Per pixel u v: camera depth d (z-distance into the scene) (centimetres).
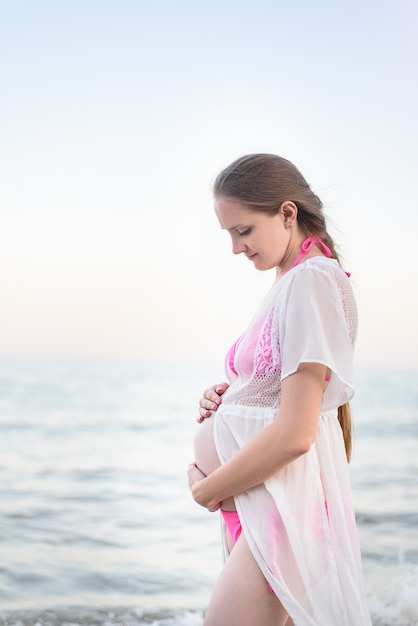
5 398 1648
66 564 422
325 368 164
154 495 707
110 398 1727
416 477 744
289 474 167
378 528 505
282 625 167
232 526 176
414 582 377
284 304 169
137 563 428
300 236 181
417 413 1383
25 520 564
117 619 328
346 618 161
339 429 179
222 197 175
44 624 320
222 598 165
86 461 928
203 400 191
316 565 163
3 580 385
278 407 172
